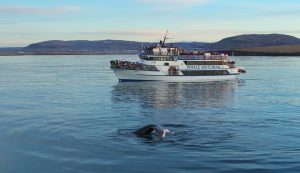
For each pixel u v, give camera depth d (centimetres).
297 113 6781
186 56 13100
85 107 7644
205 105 7906
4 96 9450
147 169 3794
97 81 13712
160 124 5838
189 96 9469
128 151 4362
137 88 11331
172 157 4131
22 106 7731
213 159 4047
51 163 3997
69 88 11438
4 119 6262
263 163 3903
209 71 13375
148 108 7500
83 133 5259
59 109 7356
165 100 8731
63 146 4609
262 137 4953
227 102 8344
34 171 3775
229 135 5066
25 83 13075
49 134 5212
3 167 3888
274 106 7656
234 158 4066
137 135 5047
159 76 13000
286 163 3894
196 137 4941
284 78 14438
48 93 10131
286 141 4738
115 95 9706
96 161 4044
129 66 13125
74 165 3931
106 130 5425
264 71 18350
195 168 3794
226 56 13700
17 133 5272
